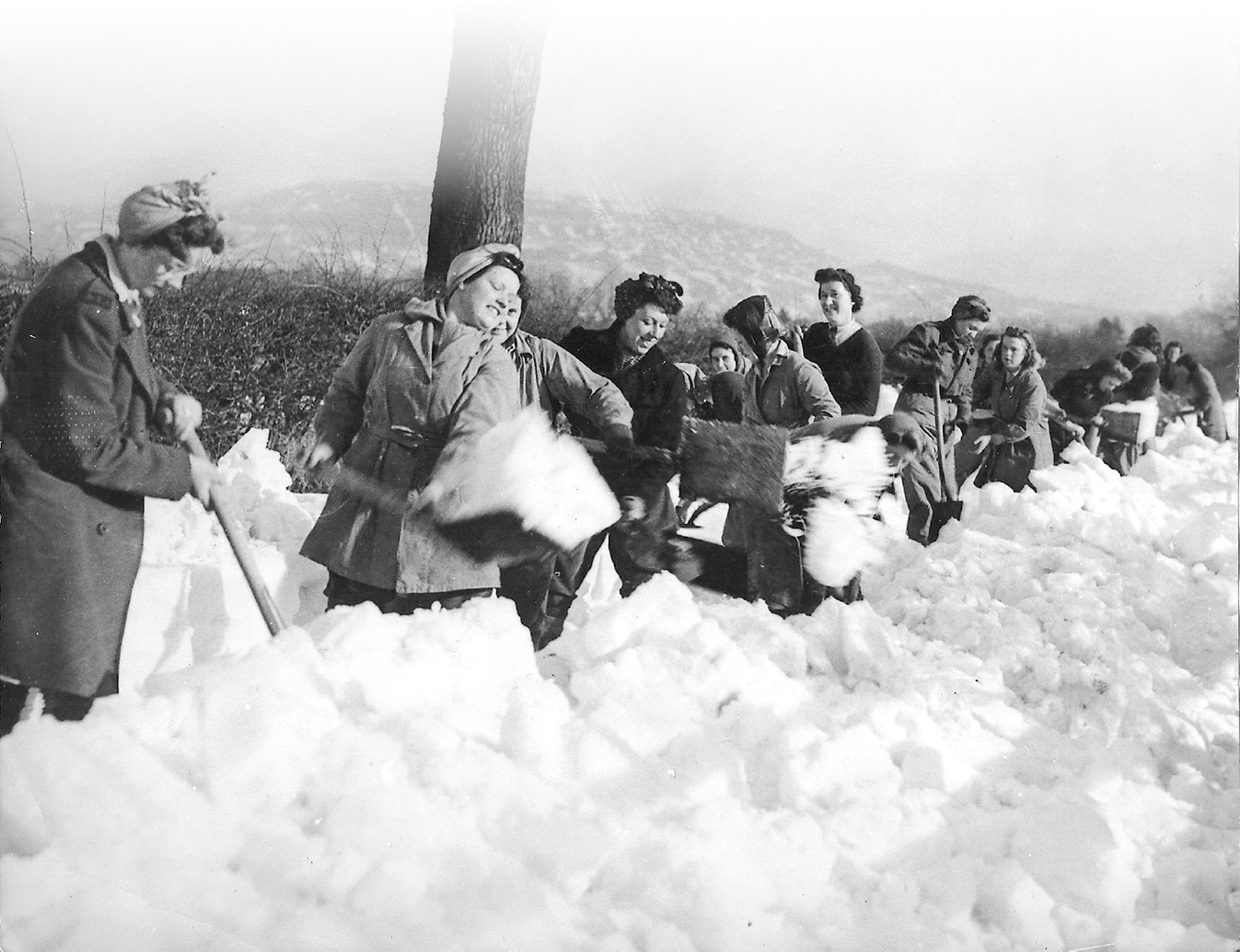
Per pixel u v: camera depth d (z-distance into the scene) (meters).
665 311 3.89
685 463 4.05
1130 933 3.14
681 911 2.93
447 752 3.14
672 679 3.53
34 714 3.40
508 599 3.73
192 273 3.73
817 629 3.99
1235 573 4.57
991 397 4.50
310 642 3.34
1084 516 4.55
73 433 3.36
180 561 3.63
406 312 3.75
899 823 3.25
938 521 4.54
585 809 3.11
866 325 4.25
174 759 3.11
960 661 3.98
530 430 3.82
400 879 2.86
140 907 2.85
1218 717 3.96
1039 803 3.40
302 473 3.94
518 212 3.84
